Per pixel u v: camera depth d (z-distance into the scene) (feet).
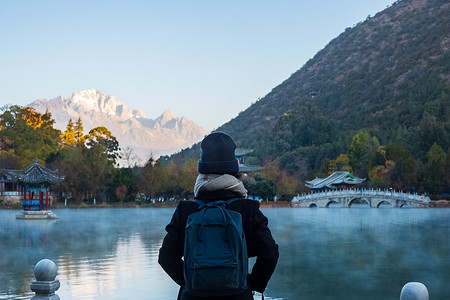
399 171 374.43
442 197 350.64
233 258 11.36
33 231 135.03
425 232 132.77
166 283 56.44
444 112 598.75
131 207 328.08
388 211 271.90
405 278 63.05
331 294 53.88
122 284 55.93
